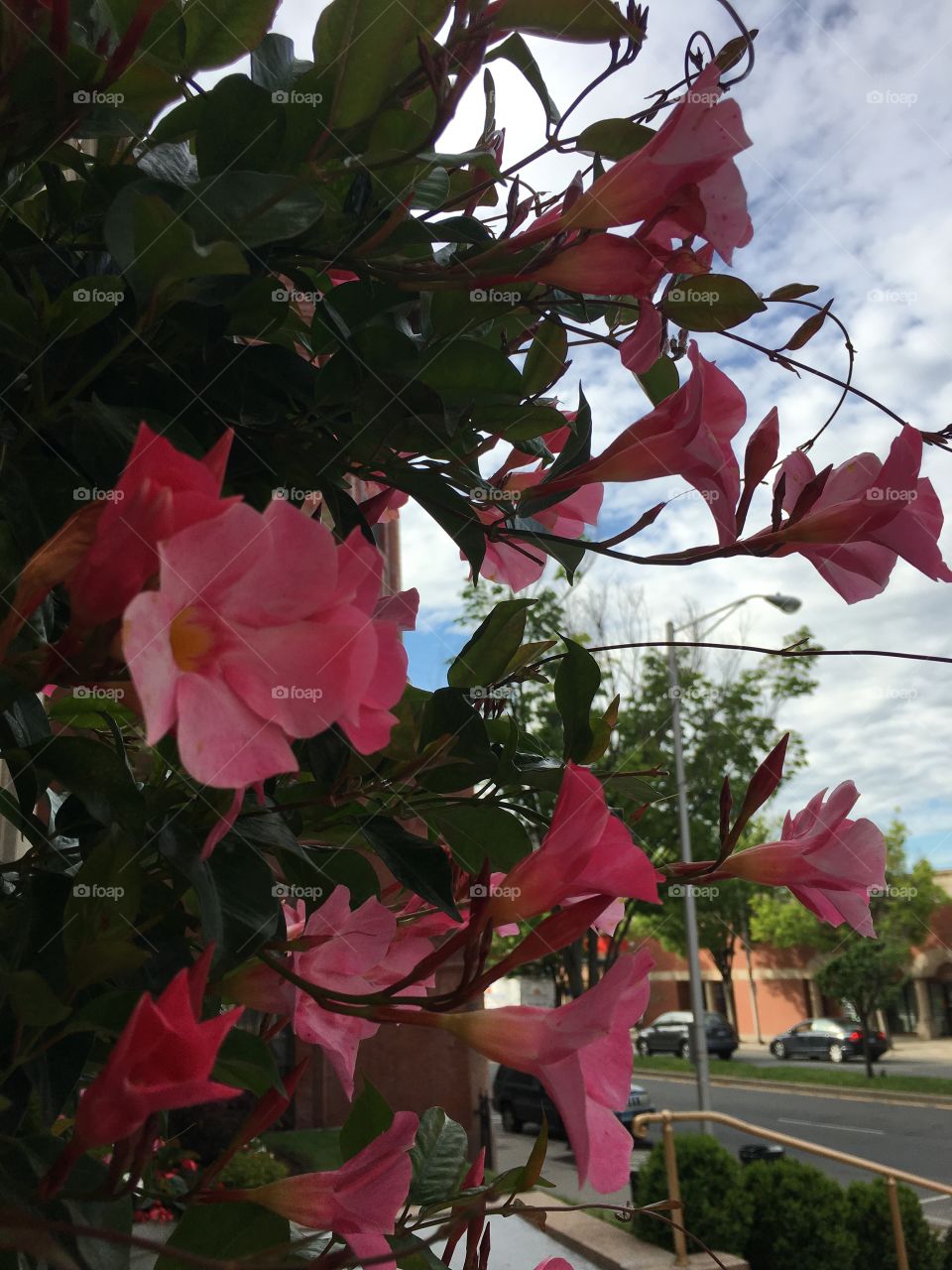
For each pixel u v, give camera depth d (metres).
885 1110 19.33
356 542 0.63
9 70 0.78
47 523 0.79
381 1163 0.85
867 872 1.02
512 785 1.05
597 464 0.99
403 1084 9.55
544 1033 0.74
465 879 1.14
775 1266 7.43
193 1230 0.78
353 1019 0.98
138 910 0.70
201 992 0.57
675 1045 28.81
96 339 0.86
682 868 1.04
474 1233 0.86
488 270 0.96
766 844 1.05
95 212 0.92
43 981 0.58
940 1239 8.36
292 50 0.99
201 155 0.87
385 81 0.88
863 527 0.95
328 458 0.96
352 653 0.58
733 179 0.89
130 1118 0.52
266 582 0.57
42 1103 0.64
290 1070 0.81
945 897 26.75
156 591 0.53
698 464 0.96
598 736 1.06
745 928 28.28
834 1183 7.96
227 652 0.56
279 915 0.78
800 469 1.04
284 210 0.79
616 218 0.91
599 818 0.76
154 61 0.92
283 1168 4.37
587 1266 6.72
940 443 1.02
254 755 0.54
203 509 0.57
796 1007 35.59
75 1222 0.59
